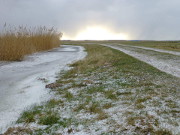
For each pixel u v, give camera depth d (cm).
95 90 557
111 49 2325
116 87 577
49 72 945
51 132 314
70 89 591
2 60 1312
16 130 328
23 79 798
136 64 1028
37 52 2088
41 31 2388
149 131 288
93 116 368
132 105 410
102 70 905
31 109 436
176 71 801
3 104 491
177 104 400
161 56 1436
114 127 313
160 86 555
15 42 1438
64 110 413
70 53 2092
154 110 372
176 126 300
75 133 305
